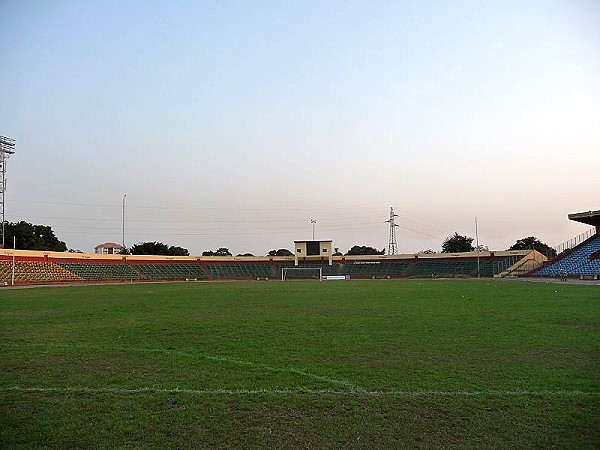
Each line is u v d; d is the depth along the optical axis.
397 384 10.00
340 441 7.06
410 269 106.88
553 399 8.91
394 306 28.02
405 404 8.70
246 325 19.61
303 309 26.67
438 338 15.79
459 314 23.05
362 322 20.30
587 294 35.72
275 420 7.94
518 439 7.09
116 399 9.12
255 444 6.97
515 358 12.48
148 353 13.62
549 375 10.66
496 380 10.25
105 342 15.57
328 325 19.36
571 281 59.47
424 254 111.25
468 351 13.48
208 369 11.53
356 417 8.05
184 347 14.51
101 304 31.23
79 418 8.07
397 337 16.06
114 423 7.81
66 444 6.99
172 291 48.53
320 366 11.71
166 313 24.95
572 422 7.75
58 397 9.30
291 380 10.39
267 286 61.28
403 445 6.91
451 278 91.50
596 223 80.31
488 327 18.30
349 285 62.16
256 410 8.44
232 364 12.04
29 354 13.60
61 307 28.95
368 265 111.69
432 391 9.48
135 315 23.97
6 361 12.65
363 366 11.69
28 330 18.53
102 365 12.10
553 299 31.39
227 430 7.51
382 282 73.12
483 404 8.66
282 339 15.84
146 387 9.95
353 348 14.06
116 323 20.64
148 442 7.05
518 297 33.91
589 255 72.81
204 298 36.91
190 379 10.56
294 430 7.50
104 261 95.69
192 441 7.08
